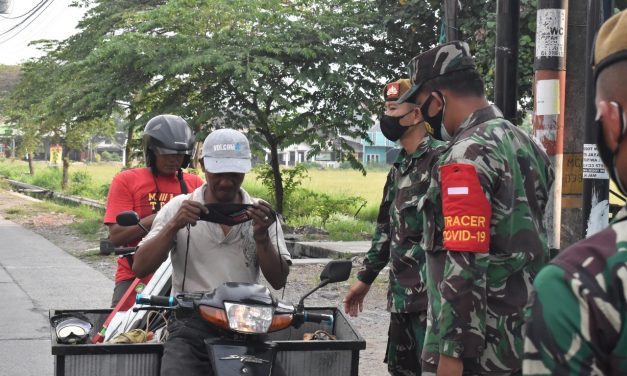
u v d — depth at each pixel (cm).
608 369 137
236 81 1586
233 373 337
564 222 686
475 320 285
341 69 1653
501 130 302
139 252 381
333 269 372
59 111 1781
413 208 400
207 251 396
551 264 144
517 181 298
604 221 619
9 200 3016
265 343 356
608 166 151
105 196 3136
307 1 1788
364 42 1719
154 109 1759
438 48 318
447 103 316
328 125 1755
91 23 2045
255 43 1683
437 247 312
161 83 1706
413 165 405
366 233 1773
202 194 398
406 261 403
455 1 875
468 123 311
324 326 419
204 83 1712
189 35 1700
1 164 7038
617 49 144
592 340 136
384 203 430
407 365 417
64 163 3719
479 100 316
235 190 385
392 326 419
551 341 138
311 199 2083
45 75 2134
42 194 3722
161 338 390
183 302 362
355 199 2103
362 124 1738
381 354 689
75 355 354
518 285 298
